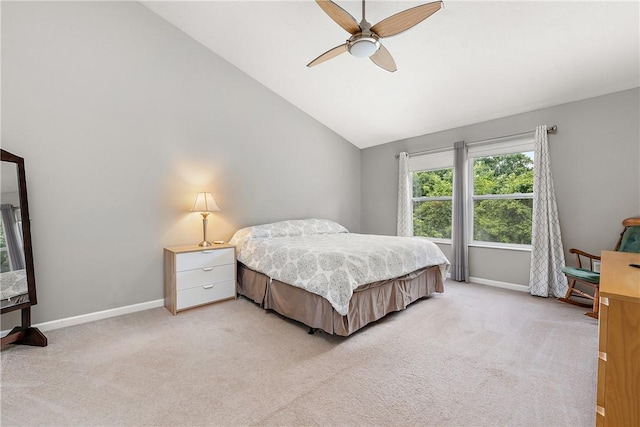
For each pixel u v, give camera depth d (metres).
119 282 2.72
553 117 3.19
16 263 2.13
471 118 3.76
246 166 3.71
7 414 1.38
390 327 2.43
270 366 1.81
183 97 3.13
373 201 5.19
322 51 3.12
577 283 3.05
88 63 2.54
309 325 2.29
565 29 2.29
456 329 2.37
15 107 2.22
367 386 1.60
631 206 2.75
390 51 2.85
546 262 3.15
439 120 3.96
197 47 3.24
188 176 3.19
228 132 3.53
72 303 2.48
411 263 2.83
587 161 2.98
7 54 2.19
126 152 2.76
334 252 2.39
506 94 3.18
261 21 2.86
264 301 2.80
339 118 4.48
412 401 1.47
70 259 2.47
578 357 1.90
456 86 3.23
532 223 3.32
